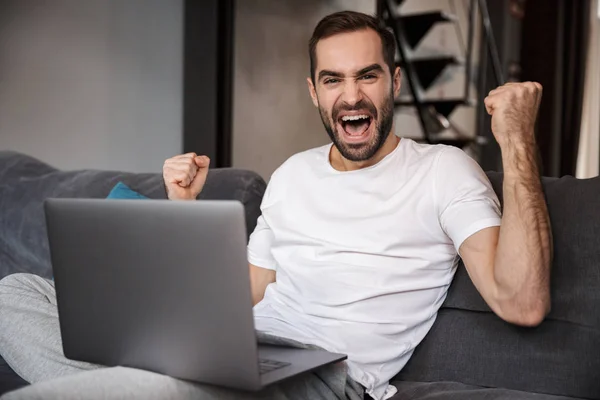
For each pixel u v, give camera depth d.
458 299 1.65
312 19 4.95
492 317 1.61
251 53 4.47
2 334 1.66
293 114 4.85
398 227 1.59
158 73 4.18
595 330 1.49
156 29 4.16
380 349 1.58
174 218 1.20
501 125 1.49
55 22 3.70
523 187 1.44
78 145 3.83
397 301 1.60
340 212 1.66
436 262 1.61
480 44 6.18
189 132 4.26
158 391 1.25
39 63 3.65
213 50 4.14
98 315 1.35
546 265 1.42
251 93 4.48
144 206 1.23
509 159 1.47
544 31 6.72
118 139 4.00
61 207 1.33
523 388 1.54
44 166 2.68
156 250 1.23
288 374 1.26
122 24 3.99
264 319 1.69
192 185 1.90
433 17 5.44
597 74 6.79
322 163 1.75
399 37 5.39
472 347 1.61
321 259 1.65
